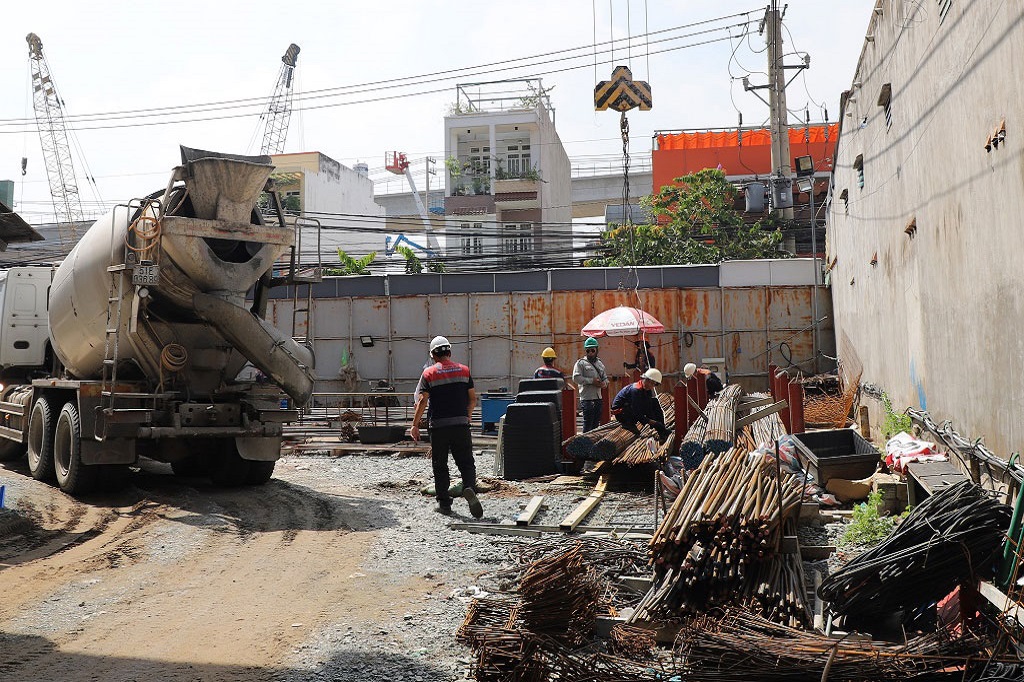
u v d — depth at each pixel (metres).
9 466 14.78
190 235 10.98
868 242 15.38
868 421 15.28
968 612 4.94
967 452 7.93
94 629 5.95
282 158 61.28
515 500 10.89
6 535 9.12
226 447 12.41
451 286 28.34
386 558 7.96
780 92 31.09
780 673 4.16
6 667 5.17
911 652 4.13
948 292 9.00
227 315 11.22
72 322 12.37
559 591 4.86
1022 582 4.72
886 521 7.94
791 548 6.13
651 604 5.36
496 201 48.56
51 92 70.00
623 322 19.02
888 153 12.67
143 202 11.34
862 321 16.86
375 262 35.38
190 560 8.01
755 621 4.70
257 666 5.18
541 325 27.47
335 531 9.27
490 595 6.57
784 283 26.66
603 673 4.56
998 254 7.13
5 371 15.74
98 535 9.23
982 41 7.38
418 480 12.96
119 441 11.32
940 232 9.30
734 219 36.06
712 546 5.46
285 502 11.16
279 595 6.79
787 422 15.50
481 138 51.28
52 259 32.06
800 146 41.97
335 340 28.53
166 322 11.48
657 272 27.23
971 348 8.09
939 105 9.12
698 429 11.16
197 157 11.12
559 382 14.87
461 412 10.06
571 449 11.75
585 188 67.50
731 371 26.44
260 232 11.55
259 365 11.59
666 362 26.69
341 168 64.19
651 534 8.38
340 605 6.47
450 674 5.02
